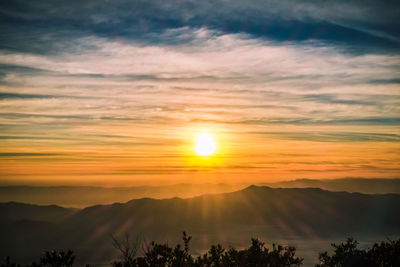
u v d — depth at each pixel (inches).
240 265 657.0
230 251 675.4
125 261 623.2
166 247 641.0
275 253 670.5
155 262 629.3
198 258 655.8
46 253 572.7
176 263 633.6
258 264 658.2
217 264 659.4
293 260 667.4
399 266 727.1
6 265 552.7
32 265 563.8
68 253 572.4
